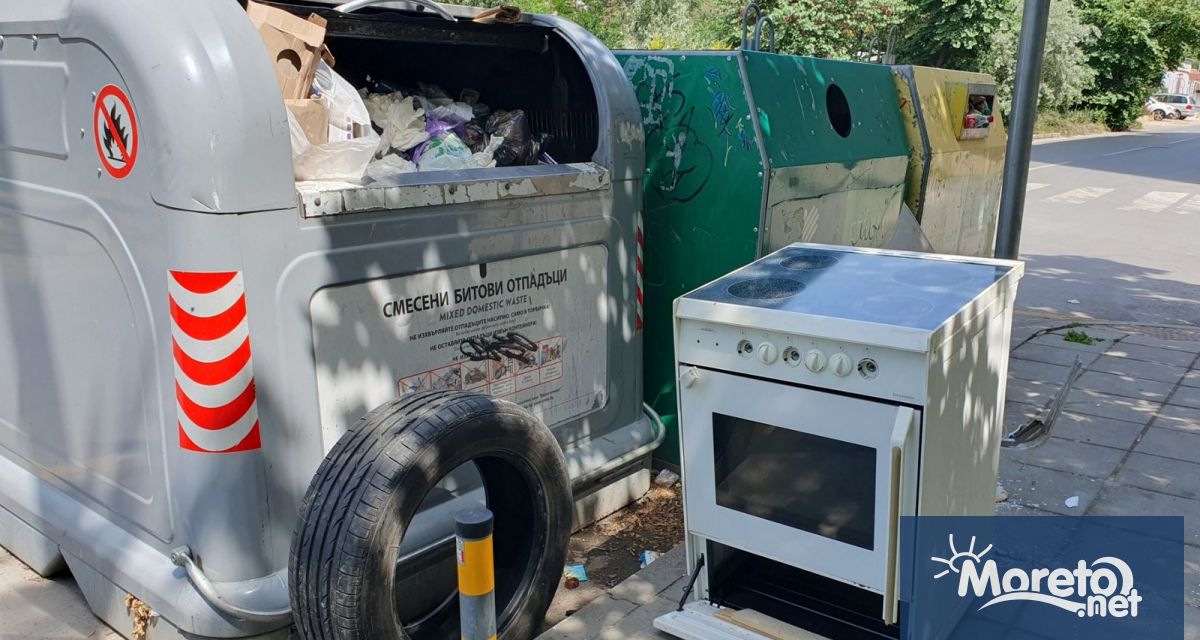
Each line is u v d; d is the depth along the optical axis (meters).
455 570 3.07
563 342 3.41
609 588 3.32
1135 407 5.12
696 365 2.66
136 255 2.47
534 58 3.89
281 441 2.56
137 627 2.74
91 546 2.84
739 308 2.52
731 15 20.95
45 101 2.62
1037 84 4.23
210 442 2.44
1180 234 12.41
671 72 3.92
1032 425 4.27
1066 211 14.44
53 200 2.69
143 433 2.63
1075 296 8.52
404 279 2.81
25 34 2.62
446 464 2.48
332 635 2.35
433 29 3.36
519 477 2.79
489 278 3.07
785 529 2.62
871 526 2.46
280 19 2.72
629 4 25.14
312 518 2.36
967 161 5.74
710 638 2.75
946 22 22.08
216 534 2.51
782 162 3.77
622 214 3.55
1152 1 41.84
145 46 2.28
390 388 2.84
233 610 2.47
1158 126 42.44
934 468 2.38
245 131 2.32
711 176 3.84
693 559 2.88
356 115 2.93
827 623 2.80
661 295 4.11
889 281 2.74
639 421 3.88
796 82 4.10
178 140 2.26
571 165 3.37
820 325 2.37
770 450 2.58
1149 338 6.66
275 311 2.47
